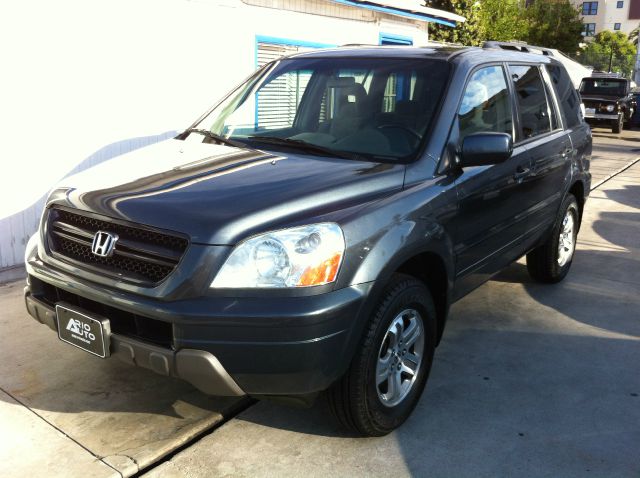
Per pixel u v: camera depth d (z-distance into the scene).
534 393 3.68
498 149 3.34
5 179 5.46
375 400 3.00
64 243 3.06
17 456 2.96
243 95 4.16
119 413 3.34
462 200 3.48
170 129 7.17
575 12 39.41
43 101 5.69
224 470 2.92
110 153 6.46
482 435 3.24
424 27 13.40
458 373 3.89
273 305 2.55
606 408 3.54
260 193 2.82
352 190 2.97
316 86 3.90
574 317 4.83
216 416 3.34
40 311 3.12
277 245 2.60
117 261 2.82
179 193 2.86
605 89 21.62
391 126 3.53
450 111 3.55
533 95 4.72
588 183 5.68
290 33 9.07
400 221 2.98
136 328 2.77
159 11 6.79
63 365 3.84
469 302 5.09
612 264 6.21
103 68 6.23
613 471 2.98
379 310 2.89
